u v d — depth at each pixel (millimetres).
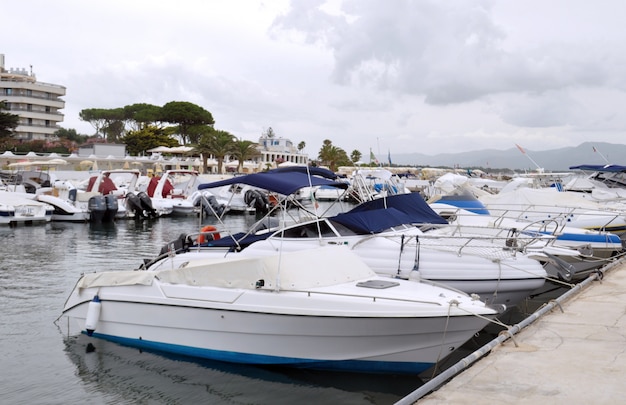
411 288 8938
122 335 9727
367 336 8172
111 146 78562
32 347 9750
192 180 43406
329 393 8086
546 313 8875
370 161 20641
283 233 11352
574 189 28984
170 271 9281
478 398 5434
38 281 15219
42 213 30984
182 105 107500
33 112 109188
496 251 10938
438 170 72875
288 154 89812
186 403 7766
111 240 24719
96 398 7914
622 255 15430
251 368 8797
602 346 7078
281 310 8305
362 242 11102
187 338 9109
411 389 8211
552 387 5691
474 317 8008
